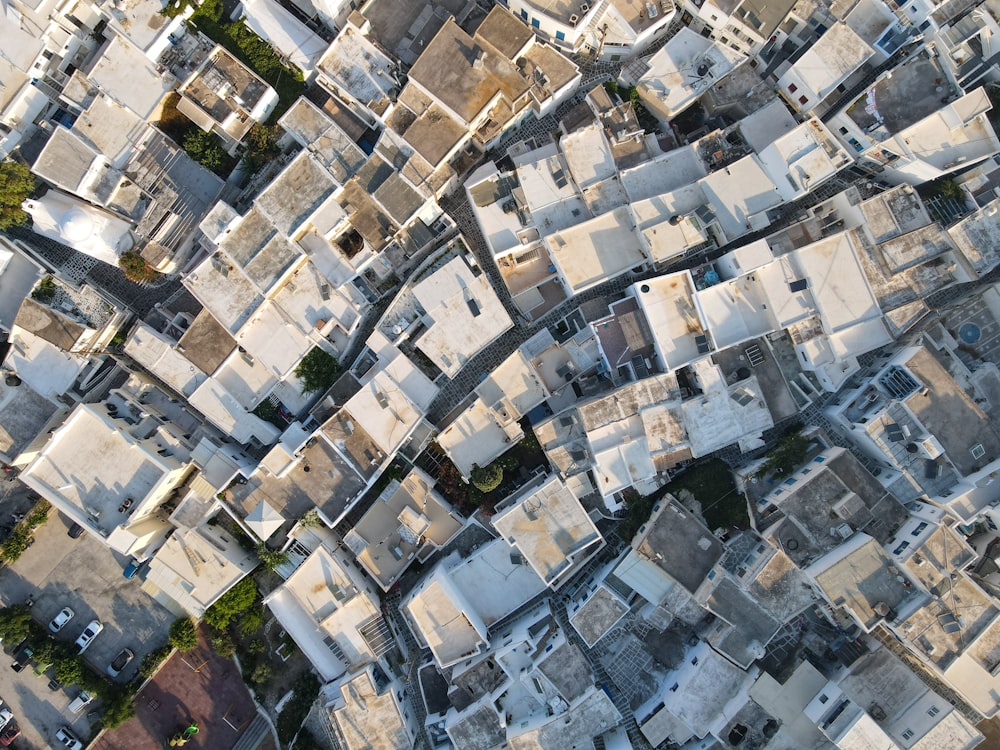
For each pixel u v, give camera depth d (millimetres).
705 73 45875
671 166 46312
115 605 52000
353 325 48625
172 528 50938
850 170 48500
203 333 48344
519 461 50375
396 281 50656
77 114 49500
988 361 46188
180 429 51500
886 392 45594
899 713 43438
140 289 51219
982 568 45781
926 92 43594
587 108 47250
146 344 49406
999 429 45156
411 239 48406
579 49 48250
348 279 48156
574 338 48125
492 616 49031
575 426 47312
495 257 47594
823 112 46219
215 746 51281
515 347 50156
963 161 43906
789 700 44844
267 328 48625
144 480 47688
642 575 46562
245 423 49938
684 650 48812
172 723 51656
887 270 44906
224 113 47375
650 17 46594
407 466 50375
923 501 45094
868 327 45250
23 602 51406
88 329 48344
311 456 49000
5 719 51562
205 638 51750
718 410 46062
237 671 51781
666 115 46531
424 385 48188
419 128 45156
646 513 48344
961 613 42469
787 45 47156
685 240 44469
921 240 44781
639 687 49031
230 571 48969
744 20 44438
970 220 44750
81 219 46188
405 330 48250
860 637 46125
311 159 45750
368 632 48719
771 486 47375
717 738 45125
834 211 46719
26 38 46656
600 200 46750
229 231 46344
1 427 48938
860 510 44562
